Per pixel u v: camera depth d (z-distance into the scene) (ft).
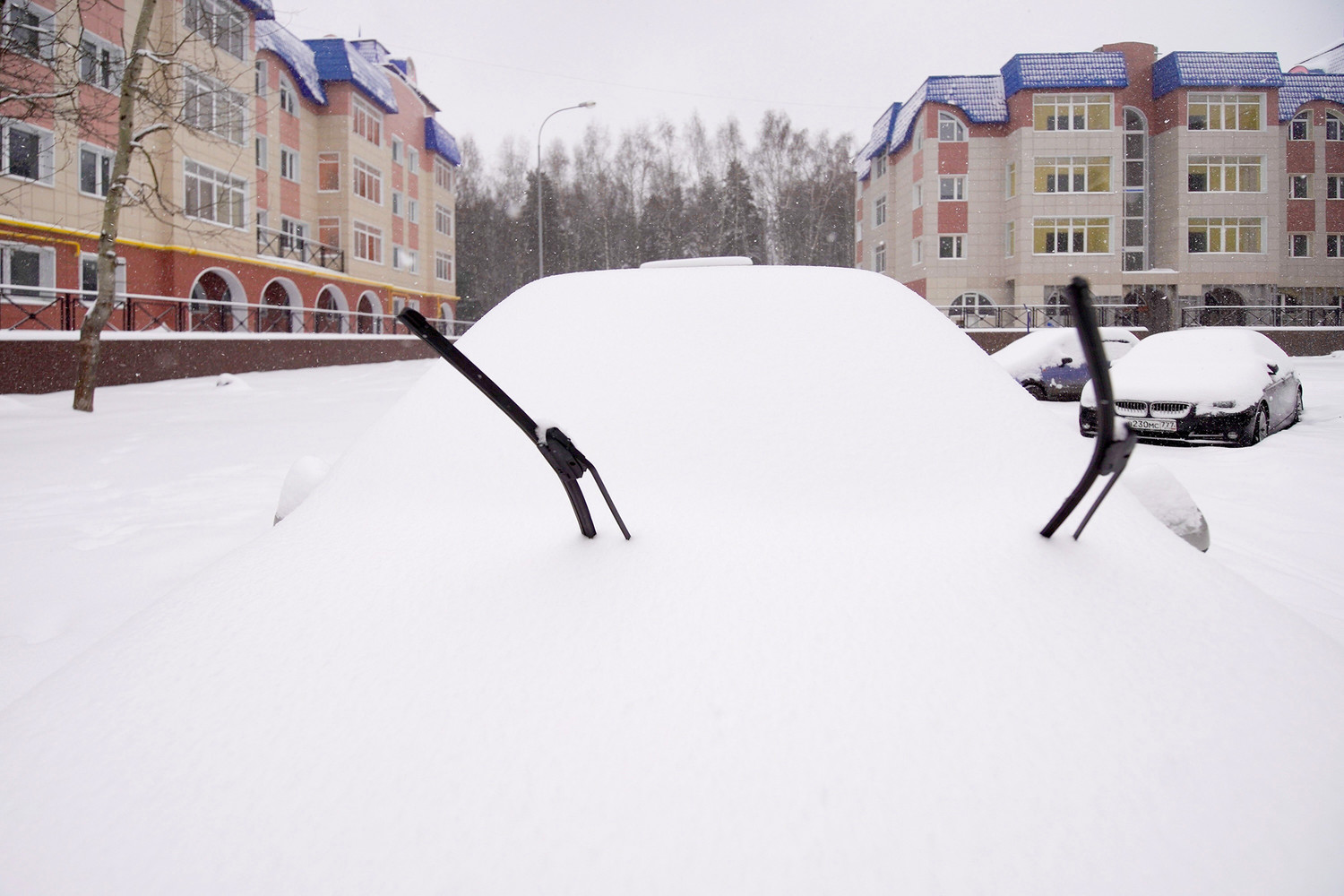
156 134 67.62
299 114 100.17
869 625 4.05
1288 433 29.25
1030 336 46.19
